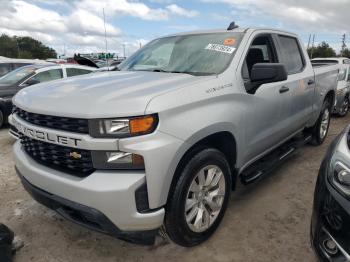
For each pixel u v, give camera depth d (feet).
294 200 12.23
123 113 7.38
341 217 6.54
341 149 7.22
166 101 7.85
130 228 7.70
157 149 7.48
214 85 9.32
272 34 13.10
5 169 15.56
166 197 7.93
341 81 27.73
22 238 10.02
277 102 12.21
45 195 8.39
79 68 28.66
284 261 8.88
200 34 12.36
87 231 10.38
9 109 24.07
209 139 9.41
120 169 7.58
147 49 13.25
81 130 7.65
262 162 12.78
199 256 9.09
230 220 10.80
